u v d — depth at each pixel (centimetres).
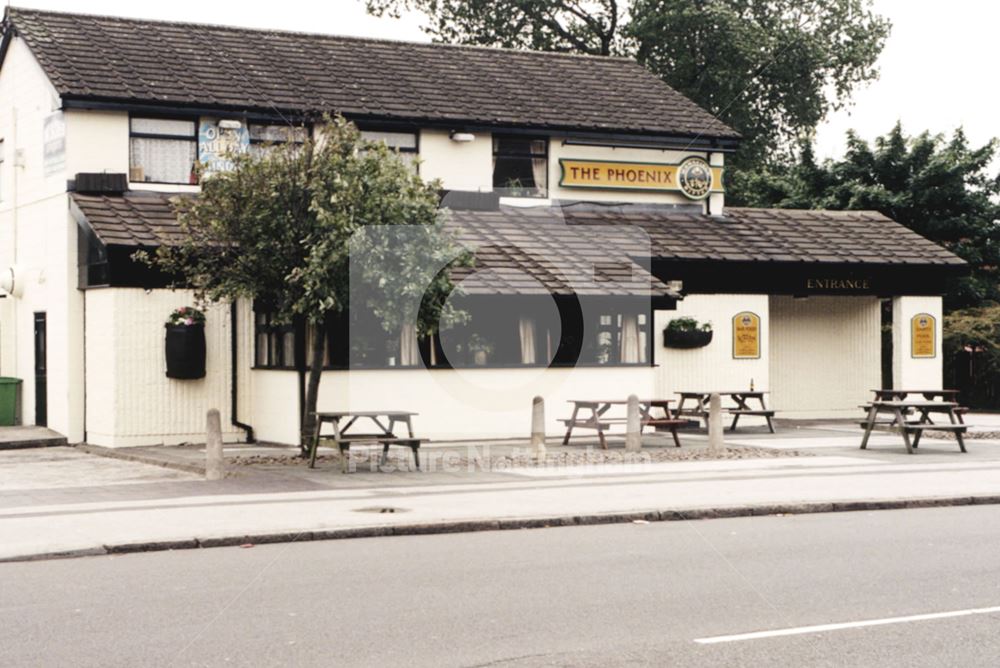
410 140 2619
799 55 4588
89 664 725
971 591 940
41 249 2442
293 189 1769
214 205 1778
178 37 2672
